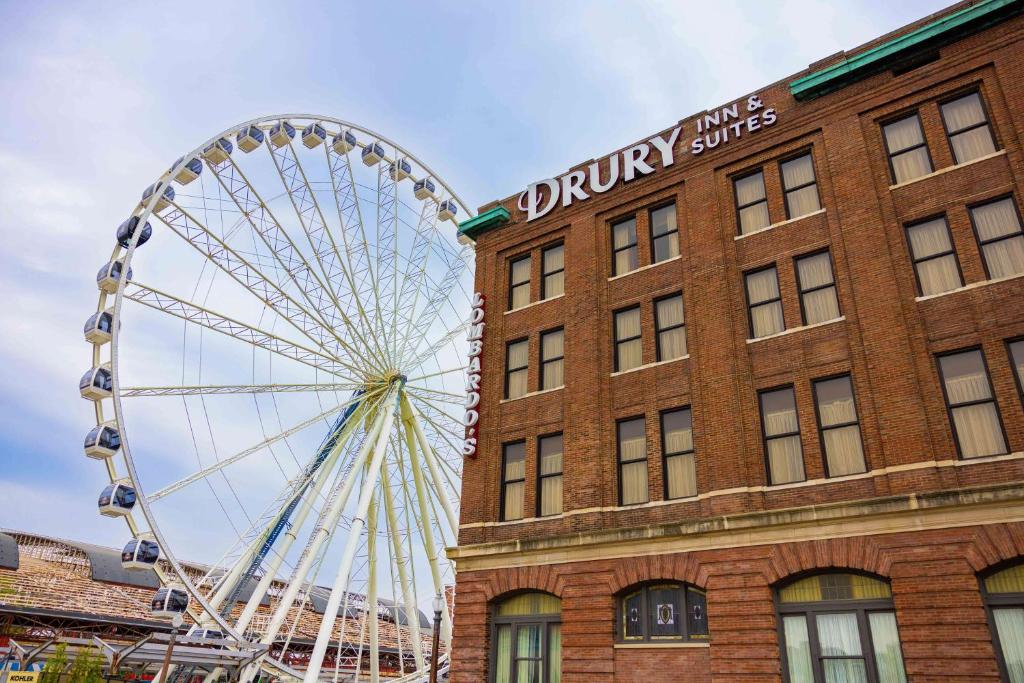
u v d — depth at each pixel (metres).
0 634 43.09
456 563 28.33
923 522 19.62
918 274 23.08
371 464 43.88
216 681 41.50
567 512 26.75
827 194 25.61
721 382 24.95
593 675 23.42
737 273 26.45
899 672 19.22
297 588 39.88
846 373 22.98
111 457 37.38
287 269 45.22
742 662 20.98
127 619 40.88
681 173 29.47
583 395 28.23
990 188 22.64
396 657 85.94
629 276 29.56
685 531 23.16
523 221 34.00
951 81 24.64
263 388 43.78
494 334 32.50
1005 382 20.34
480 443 30.53
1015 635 18.11
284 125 47.31
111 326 38.84
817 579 21.16
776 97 28.09
